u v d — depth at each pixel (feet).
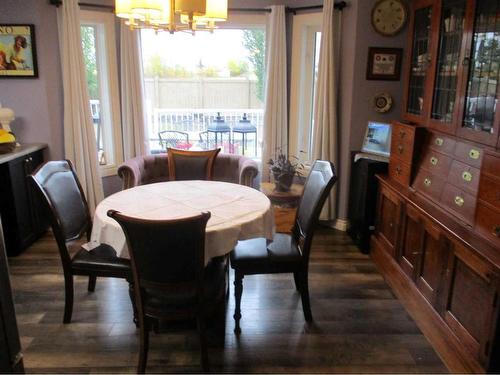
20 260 10.92
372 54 12.00
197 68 17.44
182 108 18.53
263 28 14.02
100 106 14.30
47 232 12.88
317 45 13.83
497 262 5.77
